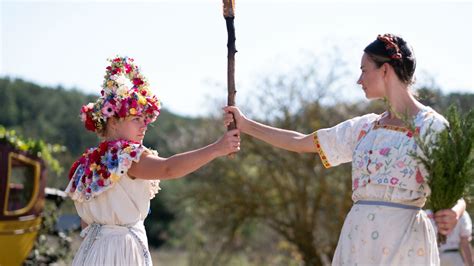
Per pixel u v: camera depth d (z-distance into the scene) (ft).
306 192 64.54
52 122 140.46
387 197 18.38
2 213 37.01
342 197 63.05
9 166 37.40
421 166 18.22
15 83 146.72
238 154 65.98
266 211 65.87
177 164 19.83
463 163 17.74
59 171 44.60
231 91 21.58
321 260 64.64
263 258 71.15
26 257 39.40
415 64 19.33
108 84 21.34
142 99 21.30
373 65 19.07
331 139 20.25
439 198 17.76
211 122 70.95
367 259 18.44
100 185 20.40
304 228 64.59
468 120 18.11
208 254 72.38
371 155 18.75
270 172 65.36
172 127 88.84
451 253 33.24
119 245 20.45
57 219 44.55
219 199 66.74
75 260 20.77
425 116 18.58
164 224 102.83
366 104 63.16
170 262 87.71
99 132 21.79
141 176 20.29
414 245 18.25
